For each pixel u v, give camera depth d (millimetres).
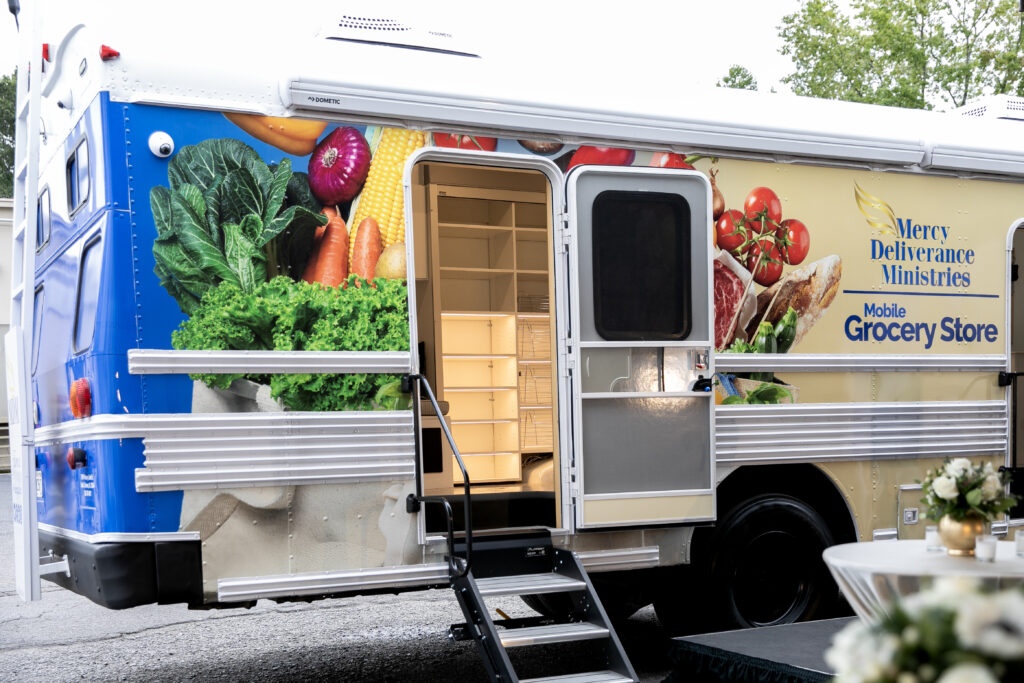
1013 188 6098
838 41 22547
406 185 4656
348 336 4516
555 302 5020
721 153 5328
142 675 5504
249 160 4391
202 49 4379
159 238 4219
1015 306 7324
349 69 4559
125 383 4141
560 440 4992
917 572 2523
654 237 5121
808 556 5566
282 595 4355
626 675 4352
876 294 5668
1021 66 21031
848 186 5633
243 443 4301
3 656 5941
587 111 4973
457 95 4707
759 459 5344
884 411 5672
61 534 4793
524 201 6824
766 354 5371
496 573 4754
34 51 4633
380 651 5996
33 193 4621
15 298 5000
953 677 1611
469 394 6723
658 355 5102
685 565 5406
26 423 4516
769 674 3445
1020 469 6133
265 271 4387
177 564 4184
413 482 4609
